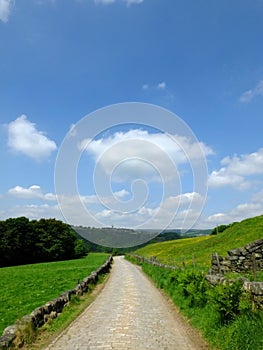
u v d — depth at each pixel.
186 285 16.30
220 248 38.66
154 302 18.28
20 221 90.81
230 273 19.98
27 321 11.02
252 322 8.74
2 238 86.56
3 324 14.02
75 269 47.34
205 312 12.14
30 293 23.81
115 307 16.80
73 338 10.81
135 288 25.34
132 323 12.91
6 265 87.06
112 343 10.11
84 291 22.33
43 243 93.44
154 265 39.31
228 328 9.44
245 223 44.16
